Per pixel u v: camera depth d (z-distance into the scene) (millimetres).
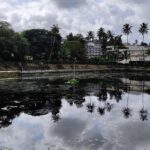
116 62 155250
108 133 24859
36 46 128750
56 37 134375
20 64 102625
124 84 73938
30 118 31484
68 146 20922
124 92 56969
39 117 32000
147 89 63000
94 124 28547
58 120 30516
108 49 188500
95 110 36781
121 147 20969
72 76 100625
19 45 102250
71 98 46781
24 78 86688
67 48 149875
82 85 68625
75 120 30516
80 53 152375
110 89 61844
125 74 118875
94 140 22516
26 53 106250
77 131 25594
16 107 37812
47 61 123000
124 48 190250
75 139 22812
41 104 40344
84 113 34594
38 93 51312
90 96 49938
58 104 40719
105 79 90062
